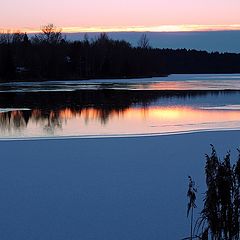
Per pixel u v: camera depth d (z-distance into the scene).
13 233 9.79
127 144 20.55
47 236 9.62
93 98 51.59
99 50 111.50
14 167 15.94
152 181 13.81
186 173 14.78
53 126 29.50
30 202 11.84
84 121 31.97
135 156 17.75
